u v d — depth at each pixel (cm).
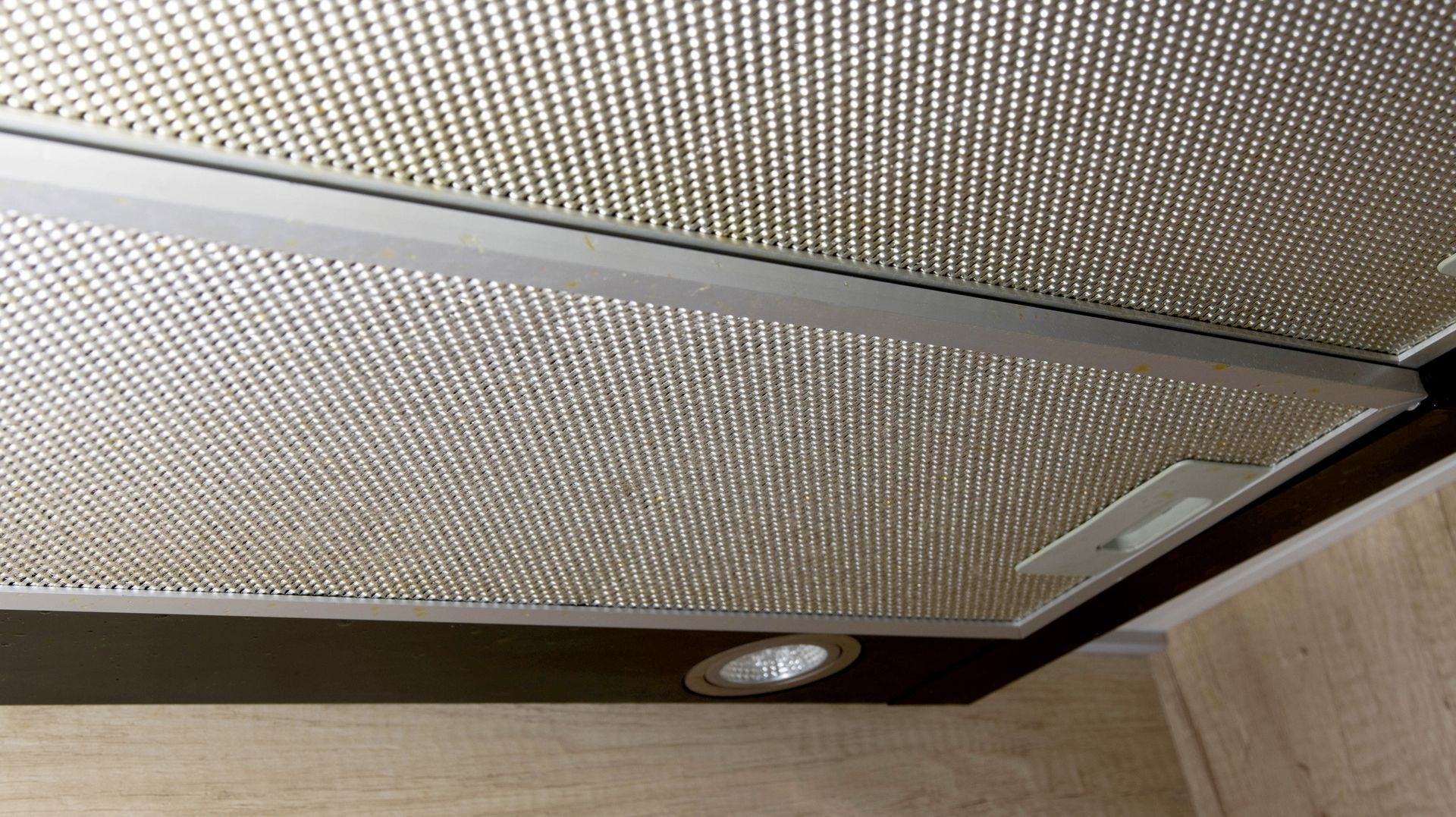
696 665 139
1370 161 78
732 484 101
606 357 82
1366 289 92
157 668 118
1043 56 66
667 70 63
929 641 142
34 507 89
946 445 100
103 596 101
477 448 91
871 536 113
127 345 75
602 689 142
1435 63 71
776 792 156
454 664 127
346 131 64
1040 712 183
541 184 69
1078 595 134
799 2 61
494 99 63
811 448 97
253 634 113
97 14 56
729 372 86
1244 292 90
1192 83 70
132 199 63
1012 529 116
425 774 138
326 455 89
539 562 108
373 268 71
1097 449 104
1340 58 69
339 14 58
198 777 127
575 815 143
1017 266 83
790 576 119
